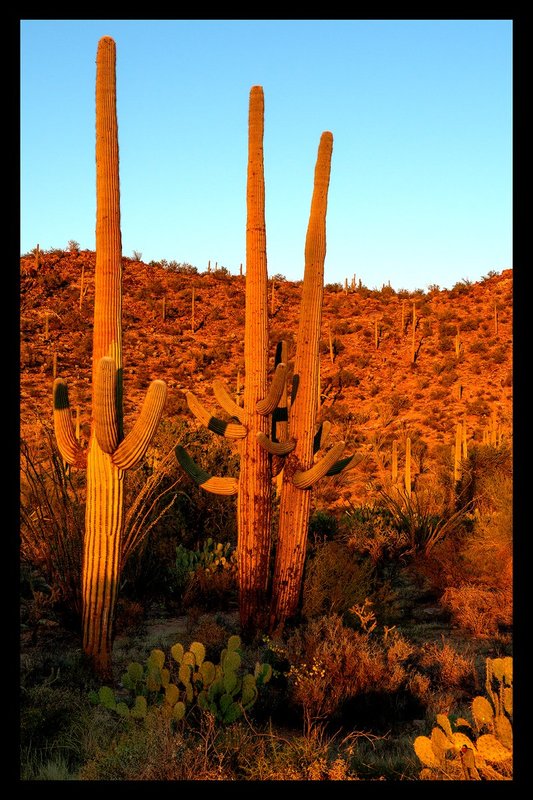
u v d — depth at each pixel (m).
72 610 9.99
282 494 10.97
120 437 8.59
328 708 7.05
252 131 10.90
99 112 8.81
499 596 11.23
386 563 15.59
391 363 55.09
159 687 6.88
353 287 73.38
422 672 8.56
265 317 10.86
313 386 11.07
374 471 34.00
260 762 5.31
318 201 11.30
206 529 15.02
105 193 8.75
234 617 11.84
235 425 10.62
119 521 8.56
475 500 18.59
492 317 59.41
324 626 8.79
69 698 7.03
